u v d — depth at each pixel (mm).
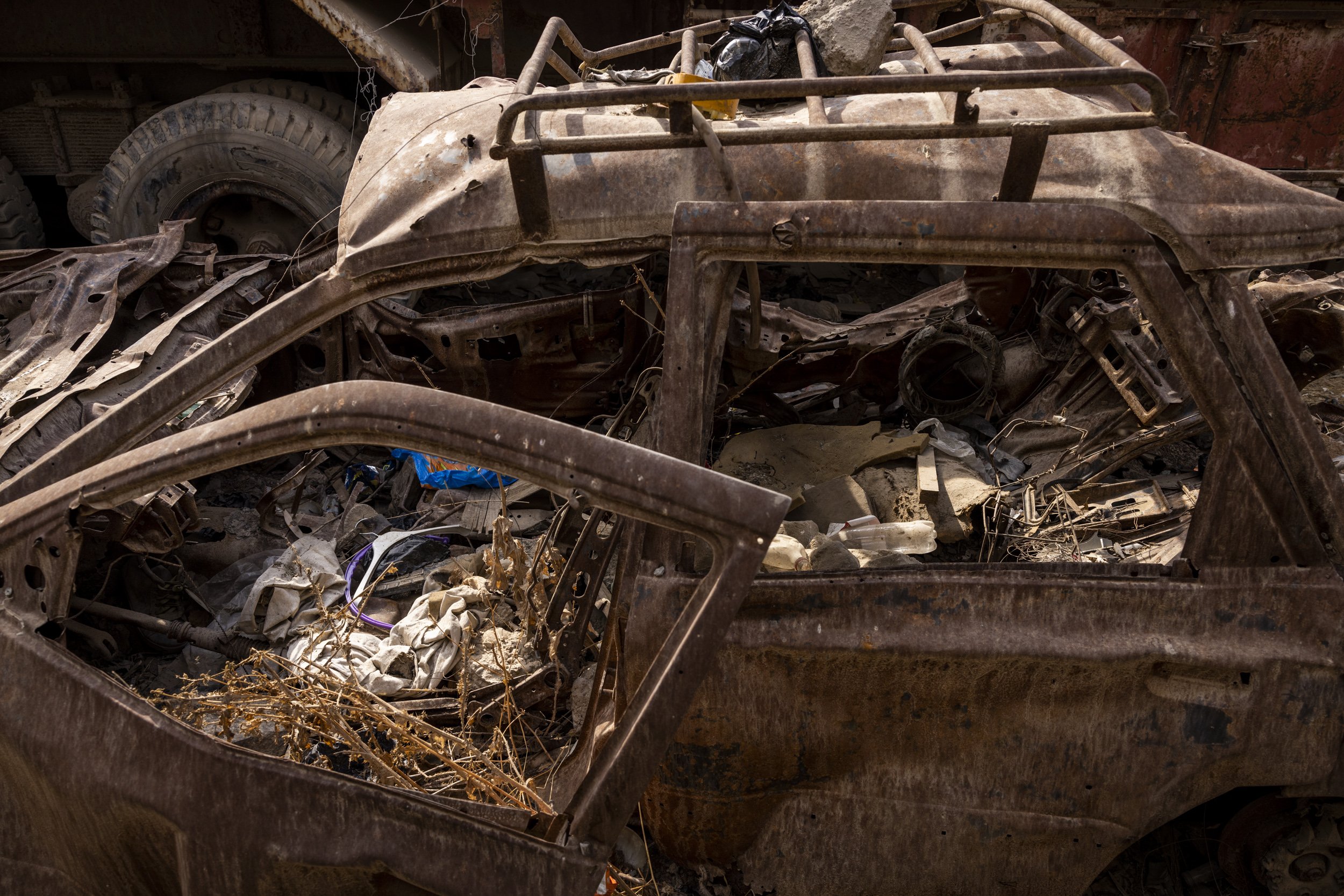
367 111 5074
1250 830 2061
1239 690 1738
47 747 1521
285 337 2158
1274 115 4820
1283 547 1746
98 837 1566
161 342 3119
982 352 3219
